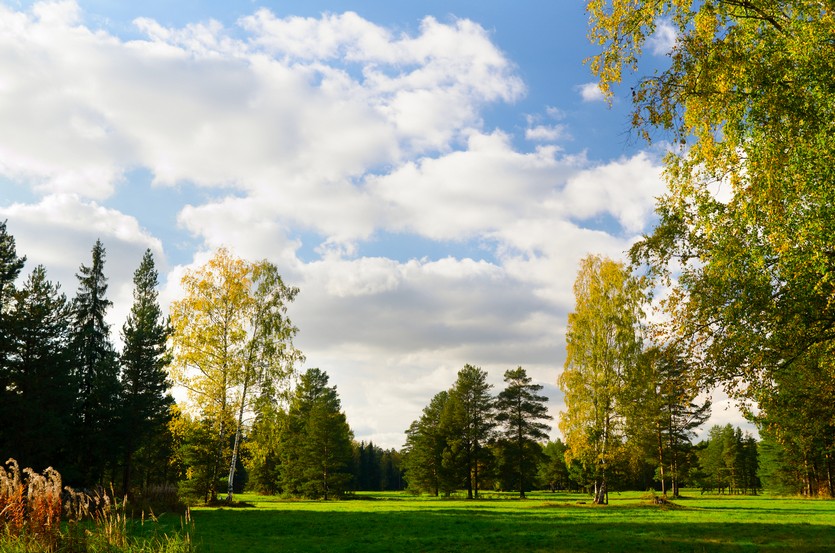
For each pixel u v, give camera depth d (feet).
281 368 138.10
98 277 161.99
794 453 223.51
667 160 43.75
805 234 33.78
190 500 138.51
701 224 41.47
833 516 108.47
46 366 114.62
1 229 123.24
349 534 78.69
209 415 132.87
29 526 33.40
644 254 45.91
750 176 37.24
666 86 38.04
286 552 59.82
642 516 108.47
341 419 245.45
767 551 60.85
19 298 116.37
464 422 247.50
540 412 245.45
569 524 91.97
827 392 42.83
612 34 40.09
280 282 143.54
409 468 275.39
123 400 143.02
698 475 271.08
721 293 41.57
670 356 44.98
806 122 34.63
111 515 35.65
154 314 164.66
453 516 110.32
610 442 139.03
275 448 142.00
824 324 39.01
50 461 116.98
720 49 36.40
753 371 41.73
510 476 248.11
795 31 36.22
